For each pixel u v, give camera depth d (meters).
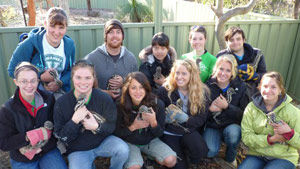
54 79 2.73
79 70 2.23
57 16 2.55
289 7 5.77
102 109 2.43
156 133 2.61
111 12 14.57
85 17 13.52
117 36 2.89
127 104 2.53
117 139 2.52
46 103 2.36
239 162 2.80
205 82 3.41
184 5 6.98
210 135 2.98
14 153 2.28
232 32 3.19
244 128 2.66
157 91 2.95
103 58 3.04
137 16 9.63
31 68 2.15
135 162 2.51
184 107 2.84
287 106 2.47
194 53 3.46
